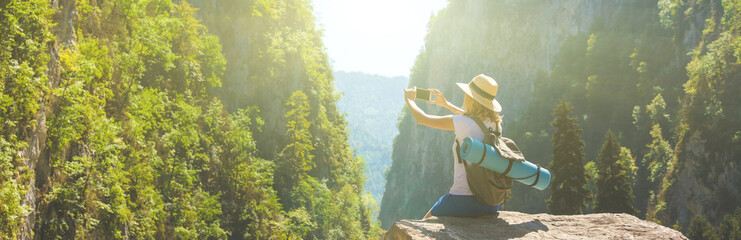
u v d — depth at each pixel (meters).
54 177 34.84
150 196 51.59
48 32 32.12
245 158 90.31
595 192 133.25
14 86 27.81
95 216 38.84
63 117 34.75
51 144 34.50
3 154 25.44
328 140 150.25
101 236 39.62
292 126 123.19
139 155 52.34
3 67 26.73
